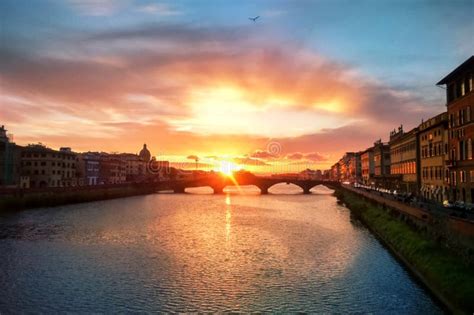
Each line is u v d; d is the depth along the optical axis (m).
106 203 161.88
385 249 64.50
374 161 196.50
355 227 90.88
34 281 48.50
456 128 78.19
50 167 191.25
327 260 58.00
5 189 127.88
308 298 42.19
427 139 101.12
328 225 94.56
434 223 52.41
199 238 77.56
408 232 60.84
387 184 152.00
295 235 80.19
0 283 47.69
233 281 48.28
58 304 40.94
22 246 69.31
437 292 39.69
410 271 49.78
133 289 45.50
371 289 44.44
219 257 60.75
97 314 38.44
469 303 33.41
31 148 196.50
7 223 96.75
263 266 55.22
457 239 44.59
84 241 74.12
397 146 136.88
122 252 64.62
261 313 38.44
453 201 72.44
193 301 41.72
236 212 128.00
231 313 38.50
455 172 79.38
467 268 40.25
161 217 113.12
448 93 82.81
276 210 134.62
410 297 41.69
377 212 90.25
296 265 55.47
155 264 56.62
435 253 47.25
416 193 109.69
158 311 39.12
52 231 85.31
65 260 59.06
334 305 40.09
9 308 39.88
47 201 139.88
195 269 53.81
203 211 131.75
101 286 46.56
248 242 73.00
